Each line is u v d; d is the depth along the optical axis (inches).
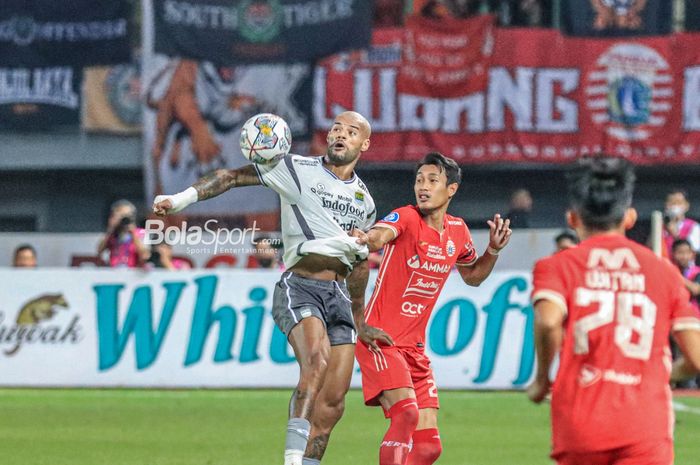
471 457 1268.5
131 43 2738.7
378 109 2687.0
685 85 2669.8
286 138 932.0
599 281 620.4
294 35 2674.7
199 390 1910.7
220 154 2691.9
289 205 943.7
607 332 613.3
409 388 942.4
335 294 948.0
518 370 1907.0
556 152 2689.5
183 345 1916.8
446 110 2689.5
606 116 2682.1
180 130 2694.4
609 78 2682.1
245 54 2682.1
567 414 613.9
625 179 634.8
